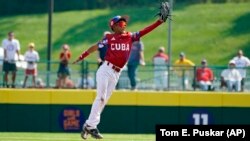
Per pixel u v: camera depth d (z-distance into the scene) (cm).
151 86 6300
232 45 10656
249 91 6225
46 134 5653
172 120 6034
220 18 11481
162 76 6297
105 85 4128
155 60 6919
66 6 12244
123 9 11812
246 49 10544
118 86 6203
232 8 11825
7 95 5981
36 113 5991
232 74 6250
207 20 11444
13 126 5997
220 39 10825
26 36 11125
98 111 4153
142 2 11912
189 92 6041
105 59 4131
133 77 6175
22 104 5988
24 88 6091
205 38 10881
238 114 6072
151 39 10788
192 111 6053
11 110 5984
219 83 6262
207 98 6053
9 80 6191
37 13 12088
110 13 11700
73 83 6275
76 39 10919
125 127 6006
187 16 11588
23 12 12181
